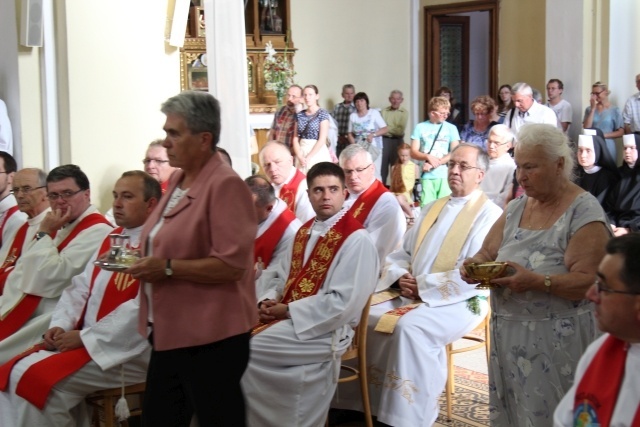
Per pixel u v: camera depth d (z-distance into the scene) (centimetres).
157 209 306
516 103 860
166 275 286
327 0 1258
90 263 405
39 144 592
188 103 289
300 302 391
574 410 223
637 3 1001
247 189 295
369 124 1156
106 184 561
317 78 1261
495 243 342
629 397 212
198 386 294
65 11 548
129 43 562
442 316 428
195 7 1041
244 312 298
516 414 326
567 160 316
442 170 850
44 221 421
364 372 415
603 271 212
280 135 856
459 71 1370
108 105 558
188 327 289
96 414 416
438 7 1299
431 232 460
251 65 1134
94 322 389
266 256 462
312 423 389
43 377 361
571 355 311
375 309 444
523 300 317
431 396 421
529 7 1197
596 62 1007
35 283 414
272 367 383
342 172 416
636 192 707
